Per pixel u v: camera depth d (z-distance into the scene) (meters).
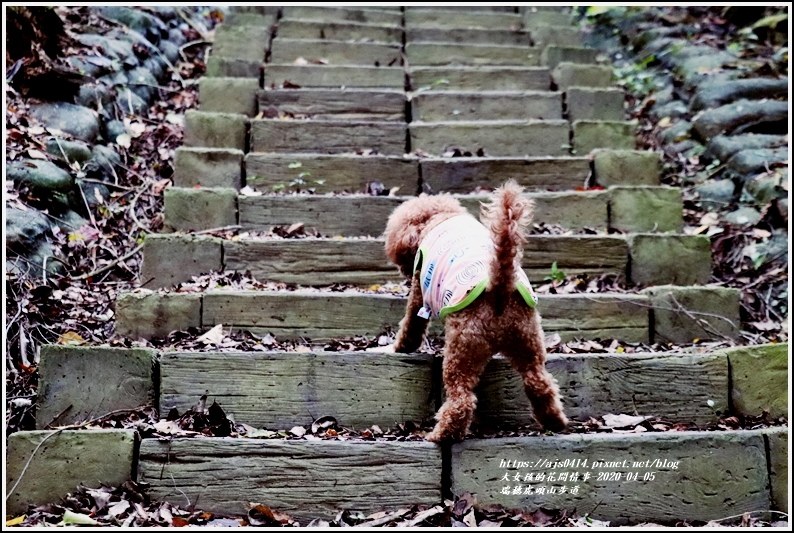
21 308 3.23
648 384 3.01
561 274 3.73
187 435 2.68
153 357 2.91
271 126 4.63
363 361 2.95
